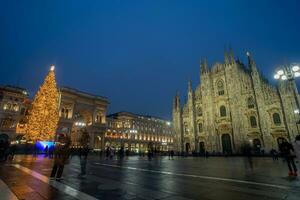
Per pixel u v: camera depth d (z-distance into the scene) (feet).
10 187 27.63
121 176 39.88
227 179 35.99
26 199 21.62
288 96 145.59
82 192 25.31
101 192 25.50
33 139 151.84
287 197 23.13
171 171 48.80
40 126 152.56
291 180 34.81
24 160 84.02
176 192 25.73
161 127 387.55
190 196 23.71
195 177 38.55
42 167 54.13
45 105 156.76
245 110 168.04
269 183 31.86
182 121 215.92
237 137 165.48
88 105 263.08
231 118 175.42
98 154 180.24
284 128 144.05
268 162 84.28
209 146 182.09
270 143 147.95
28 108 225.35
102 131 268.82
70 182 32.45
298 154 35.60
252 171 48.93
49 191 25.54
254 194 24.67
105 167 58.90
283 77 65.05
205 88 199.62
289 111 143.02
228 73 185.16
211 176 39.86
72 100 244.01
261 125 154.51
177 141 211.00
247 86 172.35
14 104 211.61
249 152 62.18
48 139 154.51
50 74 164.76
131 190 26.81
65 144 36.70
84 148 43.91
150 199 22.30
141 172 46.55
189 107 210.38
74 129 253.65
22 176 37.70
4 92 207.41
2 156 77.66
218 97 188.96
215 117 186.39
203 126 195.00
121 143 308.60
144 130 352.49
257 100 160.97
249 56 177.68
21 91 218.79
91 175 41.11
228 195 24.16
